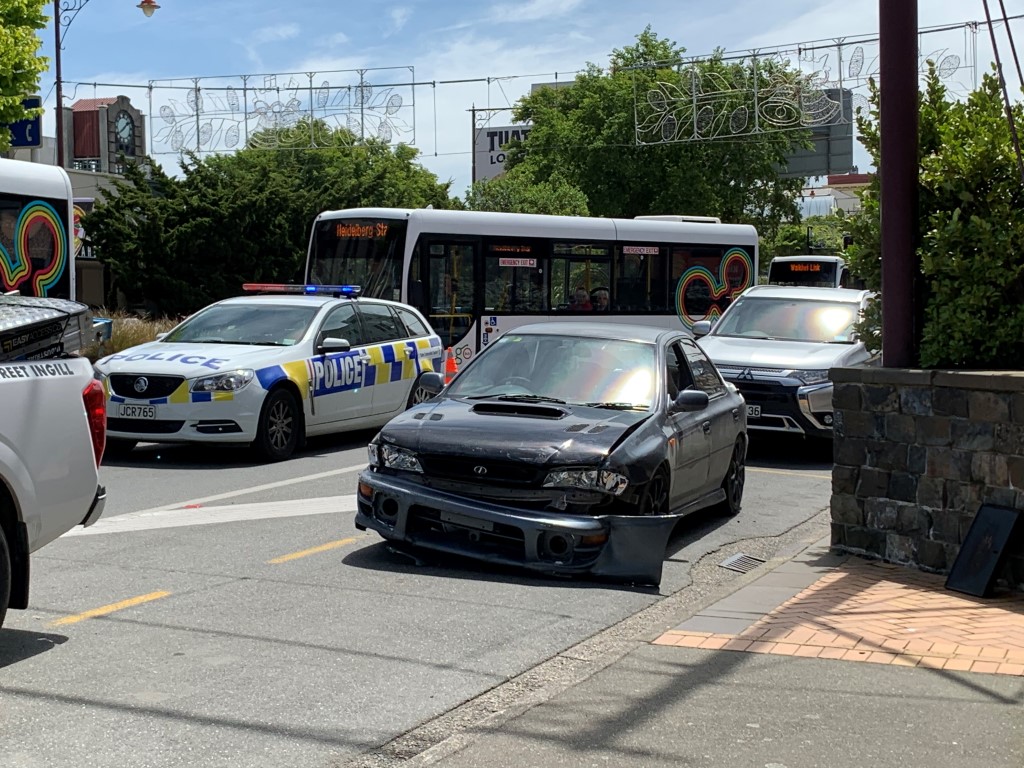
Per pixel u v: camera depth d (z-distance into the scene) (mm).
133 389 12289
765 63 44469
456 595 7125
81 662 5656
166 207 32969
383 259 20266
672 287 24016
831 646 6023
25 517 5555
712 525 9961
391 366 14453
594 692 5316
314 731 4840
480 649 6062
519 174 53500
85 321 6320
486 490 7598
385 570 7699
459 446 7668
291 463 12656
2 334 5832
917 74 8008
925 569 7719
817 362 13828
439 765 4449
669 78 50594
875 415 7988
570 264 22391
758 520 10250
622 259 23219
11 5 22391
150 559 7914
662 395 8719
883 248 8086
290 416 12898
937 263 7789
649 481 7855
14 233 17031
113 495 10500
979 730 4855
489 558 7531
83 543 8414
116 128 54906
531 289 21797
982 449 7355
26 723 4836
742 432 10398
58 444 5723
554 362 9008
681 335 9875
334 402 13484
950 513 7559
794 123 37625
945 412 7566
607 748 4625
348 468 12305
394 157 58062
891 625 6414
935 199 8156
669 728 4848
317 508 9930
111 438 12625
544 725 4879
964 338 7785
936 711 5074
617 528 7539
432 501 7621
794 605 6855
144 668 5586
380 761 4551
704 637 6219
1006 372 7430
